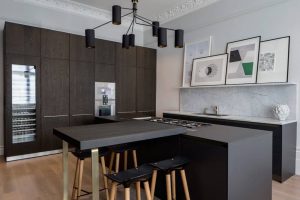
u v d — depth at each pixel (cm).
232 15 400
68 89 427
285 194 253
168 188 183
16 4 415
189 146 201
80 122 443
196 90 475
